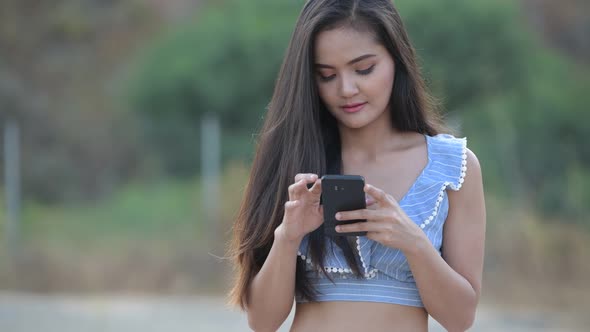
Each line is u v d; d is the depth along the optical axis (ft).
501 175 45.91
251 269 9.98
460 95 53.21
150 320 31.96
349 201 8.71
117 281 40.04
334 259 9.41
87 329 30.17
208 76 55.06
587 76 61.36
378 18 9.24
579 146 52.29
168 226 43.45
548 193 45.75
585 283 38.17
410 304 9.42
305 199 8.96
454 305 9.16
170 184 47.96
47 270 40.22
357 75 9.29
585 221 43.83
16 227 42.50
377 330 9.34
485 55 53.62
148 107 56.85
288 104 9.73
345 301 9.45
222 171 47.16
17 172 43.29
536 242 39.60
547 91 55.11
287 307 9.64
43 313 33.40
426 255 8.77
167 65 57.31
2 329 30.01
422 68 10.41
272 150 9.91
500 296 36.99
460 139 9.77
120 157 55.98
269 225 9.78
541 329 31.37
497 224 40.42
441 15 53.31
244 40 55.42
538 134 51.26
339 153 10.02
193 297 37.96
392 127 9.93
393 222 8.66
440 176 9.52
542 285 37.81
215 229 41.63
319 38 9.33
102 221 45.78
